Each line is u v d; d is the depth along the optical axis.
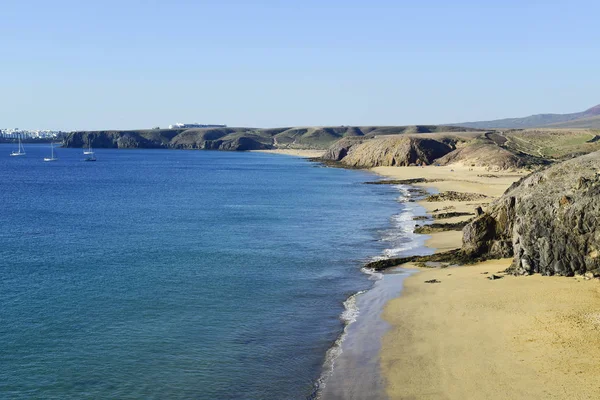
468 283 39.69
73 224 70.75
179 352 28.88
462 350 27.77
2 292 39.03
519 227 41.66
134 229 66.69
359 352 28.45
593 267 38.34
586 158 45.88
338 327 32.34
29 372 26.55
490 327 30.52
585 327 29.17
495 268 43.72
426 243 56.66
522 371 24.89
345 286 41.09
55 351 28.95
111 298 37.91
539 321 30.62
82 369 26.91
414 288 39.56
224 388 24.98
